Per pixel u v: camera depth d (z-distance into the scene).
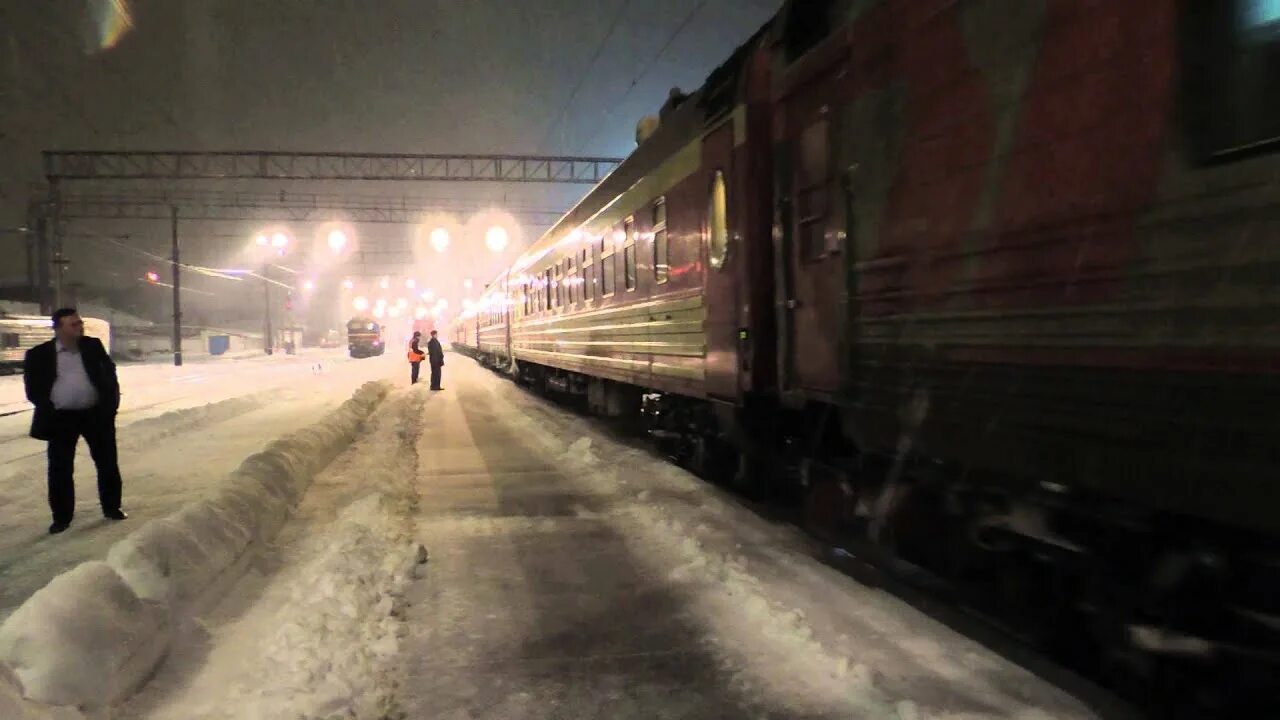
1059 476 3.05
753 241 5.98
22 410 17.91
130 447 10.99
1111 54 2.78
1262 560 2.56
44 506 7.40
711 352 6.85
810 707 3.32
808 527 5.96
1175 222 2.54
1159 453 2.61
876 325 4.30
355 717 3.17
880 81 4.21
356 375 31.36
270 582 4.98
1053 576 3.72
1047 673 3.60
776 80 5.55
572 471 8.83
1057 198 3.02
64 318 6.43
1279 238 2.21
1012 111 3.25
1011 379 3.28
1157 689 3.20
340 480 8.17
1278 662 2.57
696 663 3.80
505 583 5.01
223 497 5.48
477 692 3.55
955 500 4.06
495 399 18.75
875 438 4.36
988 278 3.40
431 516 6.77
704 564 5.14
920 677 3.52
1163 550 2.95
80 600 3.21
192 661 3.74
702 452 7.87
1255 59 2.29
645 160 8.88
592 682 3.63
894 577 4.91
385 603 4.50
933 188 3.77
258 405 17.95
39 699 2.82
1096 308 2.85
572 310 13.42
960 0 3.57
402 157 26.58
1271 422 2.24
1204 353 2.44
